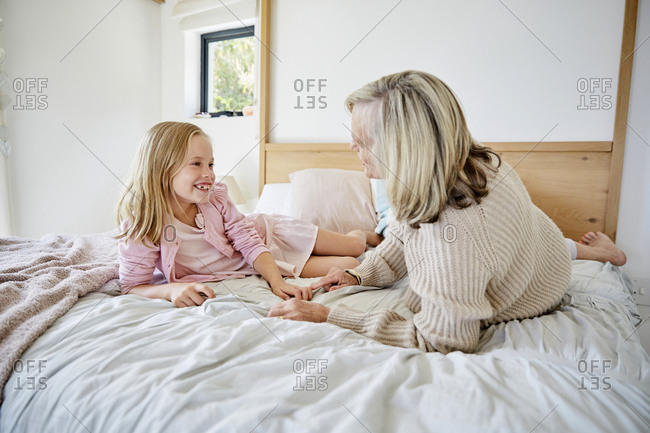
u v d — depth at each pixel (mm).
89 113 2547
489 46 1824
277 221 1296
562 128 1715
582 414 390
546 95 1731
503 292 682
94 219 2613
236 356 541
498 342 653
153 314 703
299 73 2316
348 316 702
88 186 2570
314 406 417
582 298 852
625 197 1620
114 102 2682
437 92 583
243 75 2793
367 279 931
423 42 1972
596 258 1326
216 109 2934
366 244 1509
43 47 2301
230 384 466
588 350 579
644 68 1562
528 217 678
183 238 1003
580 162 1662
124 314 680
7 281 823
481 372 470
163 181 939
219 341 562
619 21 1592
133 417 435
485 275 602
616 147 1604
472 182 603
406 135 584
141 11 2805
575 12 1658
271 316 730
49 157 2359
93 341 581
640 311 1536
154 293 866
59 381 504
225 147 2709
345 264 1168
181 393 447
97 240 1397
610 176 1620
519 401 416
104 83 2617
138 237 897
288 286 932
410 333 630
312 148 2242
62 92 2402
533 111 1759
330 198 1747
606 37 1615
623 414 399
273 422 395
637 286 1579
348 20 2160
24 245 1247
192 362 500
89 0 2502
